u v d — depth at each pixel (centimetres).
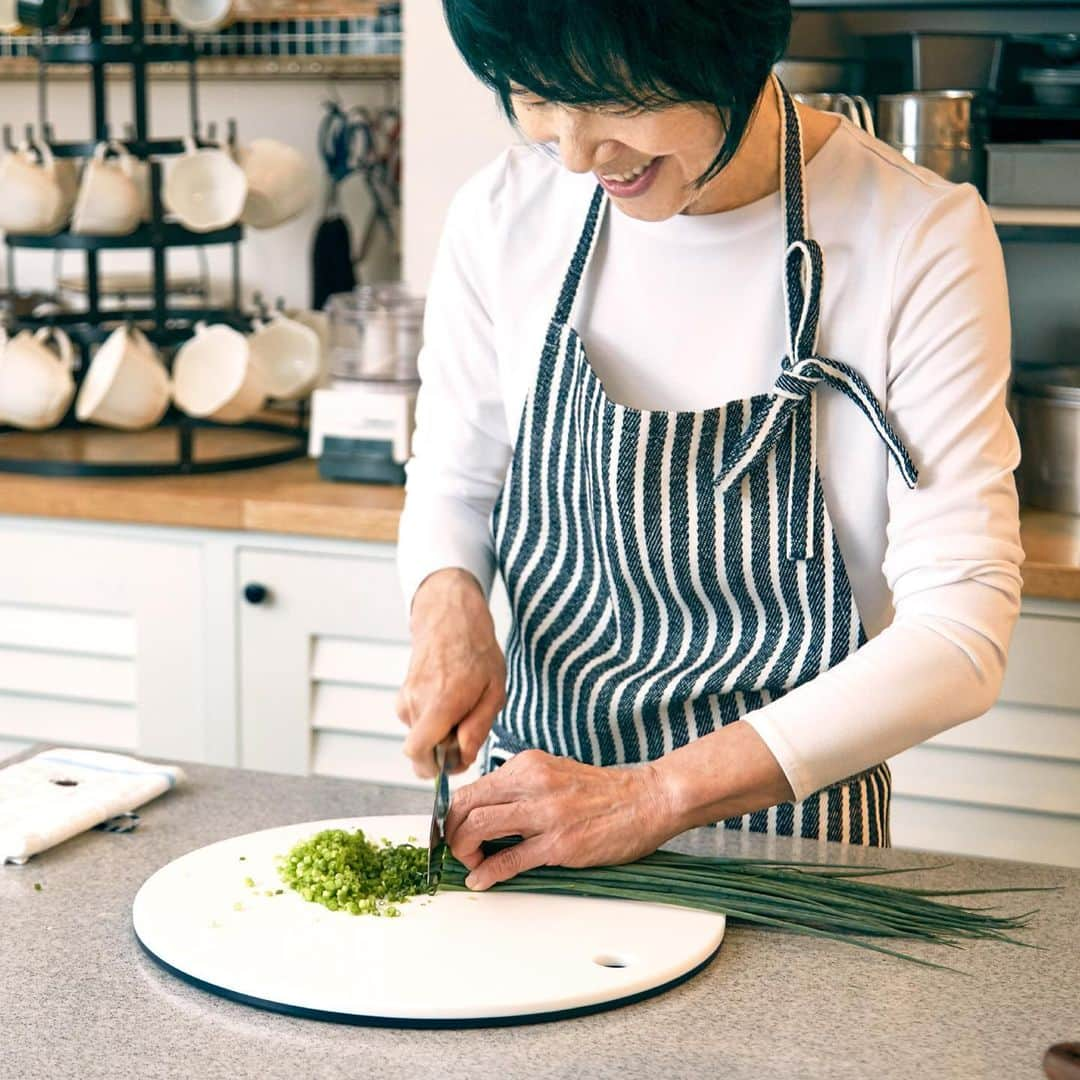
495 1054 102
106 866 131
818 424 142
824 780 127
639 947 115
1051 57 241
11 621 254
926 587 131
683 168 122
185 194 264
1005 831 218
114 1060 101
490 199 155
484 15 111
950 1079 100
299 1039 104
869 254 139
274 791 148
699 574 148
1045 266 262
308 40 296
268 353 275
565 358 149
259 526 239
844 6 246
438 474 162
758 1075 100
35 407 260
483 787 128
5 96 321
